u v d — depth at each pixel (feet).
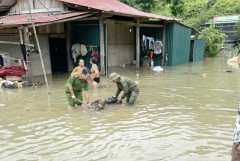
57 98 23.91
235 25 89.71
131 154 12.53
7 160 11.96
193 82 32.73
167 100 23.24
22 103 22.13
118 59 53.11
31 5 40.98
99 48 39.40
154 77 37.09
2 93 26.12
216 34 78.69
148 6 86.58
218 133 15.34
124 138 14.53
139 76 38.19
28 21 29.73
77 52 40.42
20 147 13.38
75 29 41.11
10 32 35.24
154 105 21.52
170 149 13.12
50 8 39.19
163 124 16.87
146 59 53.78
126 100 22.72
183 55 58.39
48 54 39.73
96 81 29.04
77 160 11.93
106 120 17.62
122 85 20.57
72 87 19.94
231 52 76.84
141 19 45.27
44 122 17.22
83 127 16.26
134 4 87.10
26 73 31.07
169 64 53.57
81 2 38.09
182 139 14.42
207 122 17.28
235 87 29.35
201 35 76.89
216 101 22.88
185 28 57.57
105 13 36.99
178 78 36.06
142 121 17.46
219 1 114.21
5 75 30.55
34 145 13.62
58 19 30.94
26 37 28.53
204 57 75.51
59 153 12.67
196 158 12.13
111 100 21.80
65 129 15.93
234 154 7.79
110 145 13.60
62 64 43.86
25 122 17.22
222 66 52.11
